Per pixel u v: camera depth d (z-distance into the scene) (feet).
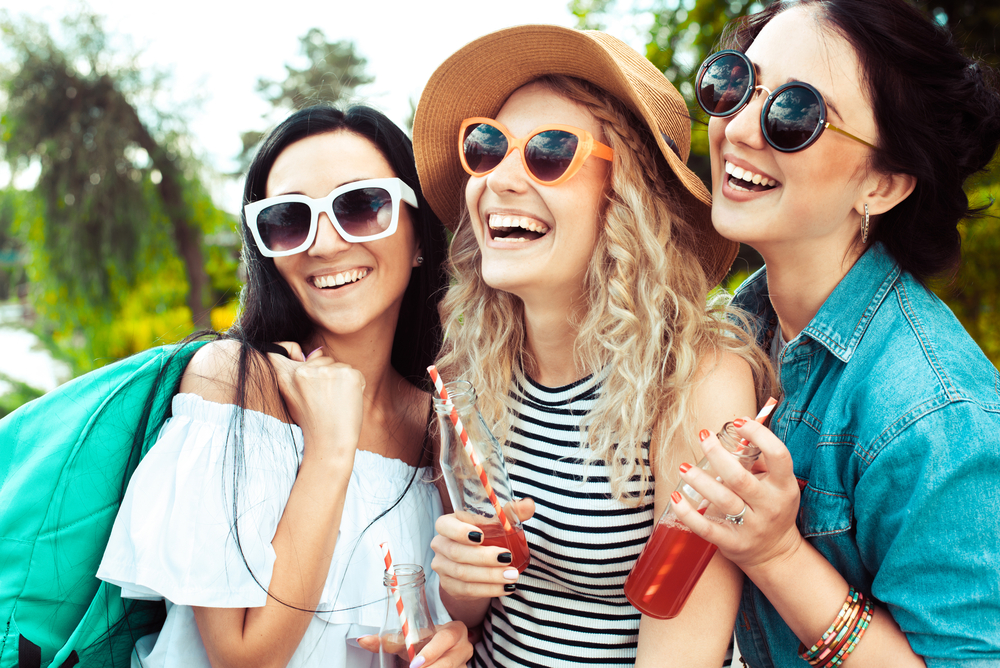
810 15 4.25
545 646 4.79
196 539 4.39
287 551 4.58
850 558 4.20
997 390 3.84
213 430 4.68
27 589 4.55
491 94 5.02
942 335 4.09
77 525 4.65
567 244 4.62
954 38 4.40
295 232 5.21
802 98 4.11
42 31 42.98
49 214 42.27
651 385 4.50
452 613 5.27
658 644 4.25
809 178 4.21
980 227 12.60
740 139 4.40
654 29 20.36
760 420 3.81
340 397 4.89
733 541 3.69
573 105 4.68
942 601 3.59
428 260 6.09
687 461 4.37
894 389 3.94
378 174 5.41
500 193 4.62
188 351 5.10
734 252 5.41
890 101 4.10
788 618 3.99
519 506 4.37
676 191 5.13
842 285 4.53
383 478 5.39
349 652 4.94
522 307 5.32
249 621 4.49
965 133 4.35
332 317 5.41
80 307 42.63
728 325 4.80
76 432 4.74
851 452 4.13
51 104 42.63
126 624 4.77
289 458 4.92
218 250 51.06
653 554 4.00
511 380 5.31
